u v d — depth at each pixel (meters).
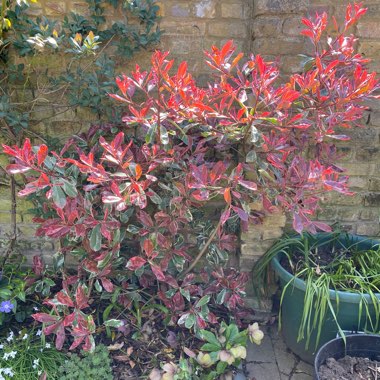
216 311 2.73
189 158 2.29
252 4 2.47
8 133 2.66
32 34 2.45
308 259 2.55
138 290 2.52
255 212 2.48
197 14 2.55
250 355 2.62
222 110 2.03
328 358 2.21
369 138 2.67
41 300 2.69
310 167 2.00
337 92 2.07
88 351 2.18
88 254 2.36
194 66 2.63
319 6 2.47
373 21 2.48
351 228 2.86
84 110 2.72
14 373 2.23
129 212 2.38
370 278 2.45
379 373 2.15
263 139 2.04
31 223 2.97
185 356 2.46
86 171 1.97
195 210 2.54
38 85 2.66
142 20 2.51
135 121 2.03
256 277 2.71
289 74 2.46
